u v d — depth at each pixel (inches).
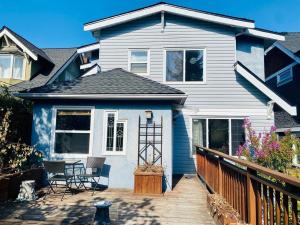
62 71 558.6
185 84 409.1
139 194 259.6
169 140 291.0
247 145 346.6
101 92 289.6
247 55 427.5
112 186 288.4
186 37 420.2
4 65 509.7
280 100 362.9
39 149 299.1
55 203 226.8
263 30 414.9
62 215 195.3
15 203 225.5
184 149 394.6
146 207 217.8
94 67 415.2
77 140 300.7
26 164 295.4
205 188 292.8
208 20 408.5
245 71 380.5
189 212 205.6
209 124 398.0
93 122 299.0
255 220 130.3
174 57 419.5
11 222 179.2
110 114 300.2
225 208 167.6
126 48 429.4
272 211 110.2
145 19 431.2
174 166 391.9
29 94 291.0
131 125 295.9
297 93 486.9
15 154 271.4
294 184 81.6
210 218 191.5
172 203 230.4
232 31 415.5
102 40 435.2
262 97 392.8
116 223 180.4
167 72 415.8
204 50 415.2
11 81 494.6
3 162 262.8
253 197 132.2
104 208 171.6
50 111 303.9
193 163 391.2
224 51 412.5
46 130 301.6
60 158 296.0
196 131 397.7
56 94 290.2
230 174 178.4
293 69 503.8
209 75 407.8
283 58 540.4
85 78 343.3
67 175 270.5
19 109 319.3
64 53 631.8
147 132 293.6
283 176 91.1
